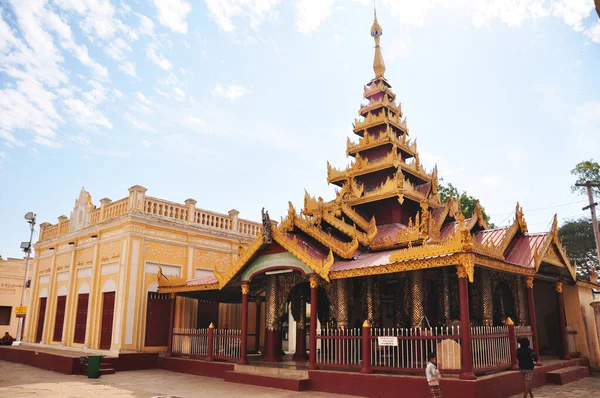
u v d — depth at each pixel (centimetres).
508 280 1959
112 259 2555
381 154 2359
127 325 2381
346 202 2248
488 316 1753
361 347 1844
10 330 4416
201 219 2850
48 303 3064
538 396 1514
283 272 1977
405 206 2220
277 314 2080
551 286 2461
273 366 1916
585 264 4209
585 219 4312
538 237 1956
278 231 1922
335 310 1838
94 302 2611
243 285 2069
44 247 3322
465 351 1368
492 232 2039
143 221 2522
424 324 1717
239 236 3025
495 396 1399
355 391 1562
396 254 1562
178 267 2659
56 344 2873
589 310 2523
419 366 1612
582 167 3903
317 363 1733
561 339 2158
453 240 1432
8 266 4500
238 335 2088
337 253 1841
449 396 1335
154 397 1584
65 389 1773
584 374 2053
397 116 2491
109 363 2267
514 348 1628
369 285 1856
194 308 2688
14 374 2252
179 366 2306
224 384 1878
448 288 1806
